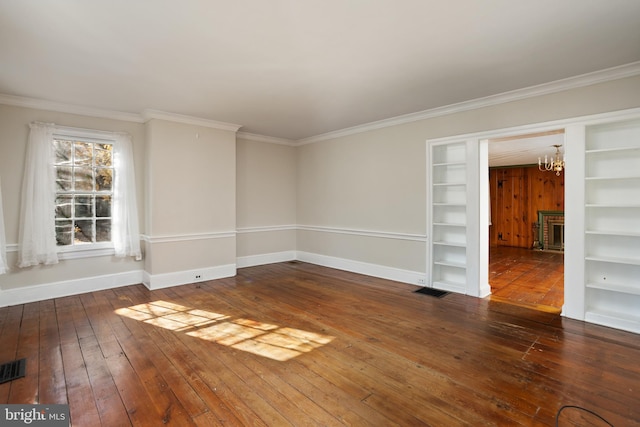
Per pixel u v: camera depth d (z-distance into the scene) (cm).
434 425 173
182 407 189
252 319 328
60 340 278
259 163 596
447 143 421
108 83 330
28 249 373
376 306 367
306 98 380
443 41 247
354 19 216
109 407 188
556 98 334
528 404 190
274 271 546
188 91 354
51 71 299
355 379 218
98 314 340
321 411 185
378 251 504
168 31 231
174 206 453
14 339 279
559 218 822
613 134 314
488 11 207
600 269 326
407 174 463
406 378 219
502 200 914
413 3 199
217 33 234
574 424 173
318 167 602
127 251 440
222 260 502
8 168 371
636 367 232
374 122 493
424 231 446
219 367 234
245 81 326
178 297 400
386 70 300
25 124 380
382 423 175
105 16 210
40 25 221
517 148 615
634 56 270
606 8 203
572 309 329
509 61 281
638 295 307
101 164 436
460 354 253
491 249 845
